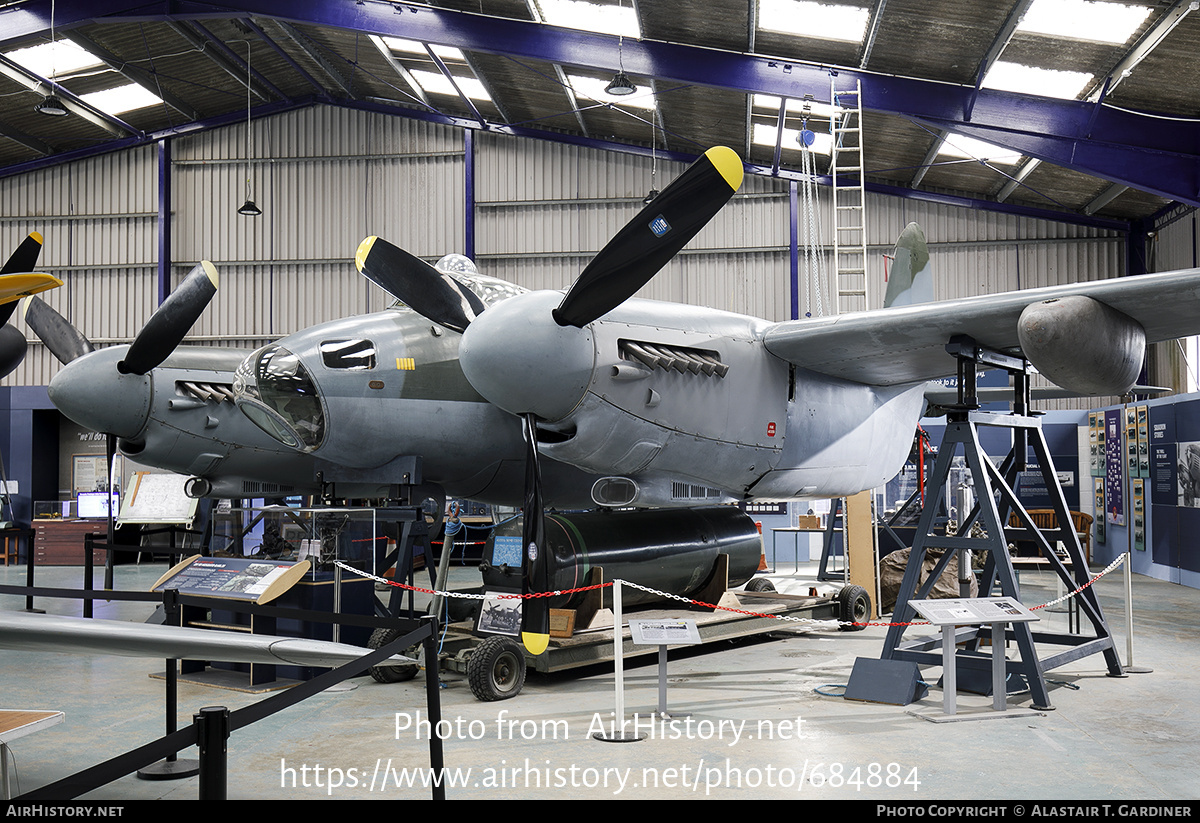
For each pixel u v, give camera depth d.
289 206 19.56
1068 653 5.96
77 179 19.92
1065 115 11.55
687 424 6.06
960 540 5.98
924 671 6.94
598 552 6.74
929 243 17.95
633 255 5.24
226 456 9.23
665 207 5.19
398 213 19.34
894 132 15.05
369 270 6.46
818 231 18.17
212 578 5.91
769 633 8.47
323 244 19.47
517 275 19.09
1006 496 6.31
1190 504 11.97
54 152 19.83
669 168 18.67
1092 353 5.36
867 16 10.95
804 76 12.44
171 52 16.70
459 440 7.06
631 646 6.69
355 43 16.52
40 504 17.23
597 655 6.47
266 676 6.43
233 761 4.51
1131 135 11.47
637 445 5.93
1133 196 15.73
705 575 7.79
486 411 7.10
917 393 8.27
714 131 17.12
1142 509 13.52
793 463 6.88
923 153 15.91
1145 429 13.36
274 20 14.65
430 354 6.93
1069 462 16.25
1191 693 5.96
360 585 6.82
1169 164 11.43
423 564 15.49
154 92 17.91
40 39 15.17
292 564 5.74
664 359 5.76
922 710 5.48
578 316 5.39
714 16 11.77
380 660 3.21
